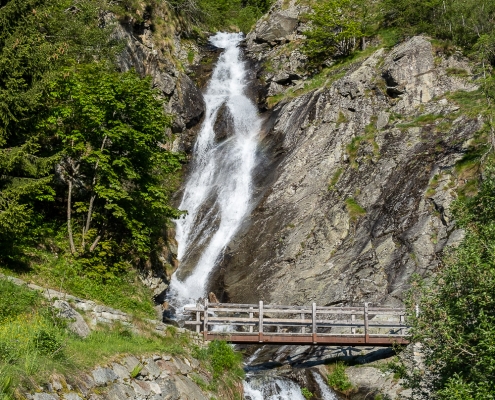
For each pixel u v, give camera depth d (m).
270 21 51.53
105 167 20.28
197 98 42.34
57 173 22.19
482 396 10.54
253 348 23.62
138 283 22.11
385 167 30.36
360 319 23.77
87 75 21.72
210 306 21.09
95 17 31.78
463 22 36.72
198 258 30.02
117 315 16.78
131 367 14.09
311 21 48.94
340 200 30.06
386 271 25.28
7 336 11.69
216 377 17.77
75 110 21.06
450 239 24.78
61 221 21.20
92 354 13.27
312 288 25.92
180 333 18.88
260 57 49.16
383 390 19.48
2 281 14.45
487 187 14.05
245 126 41.62
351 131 33.97
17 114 17.44
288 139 37.00
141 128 22.09
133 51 37.09
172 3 50.22
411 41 37.03
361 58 40.72
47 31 26.83
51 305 14.45
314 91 39.09
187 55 49.88
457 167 27.91
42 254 18.53
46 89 18.44
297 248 28.19
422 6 39.88
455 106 32.38
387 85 35.75
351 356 21.88
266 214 31.47
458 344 11.46
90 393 11.91
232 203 33.59
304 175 32.84
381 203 28.64
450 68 34.84
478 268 11.78
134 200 21.91
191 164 38.38
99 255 20.17
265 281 27.16
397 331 21.97
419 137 31.19
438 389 12.58
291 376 20.19
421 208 26.94
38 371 10.91
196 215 33.44
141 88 21.73
